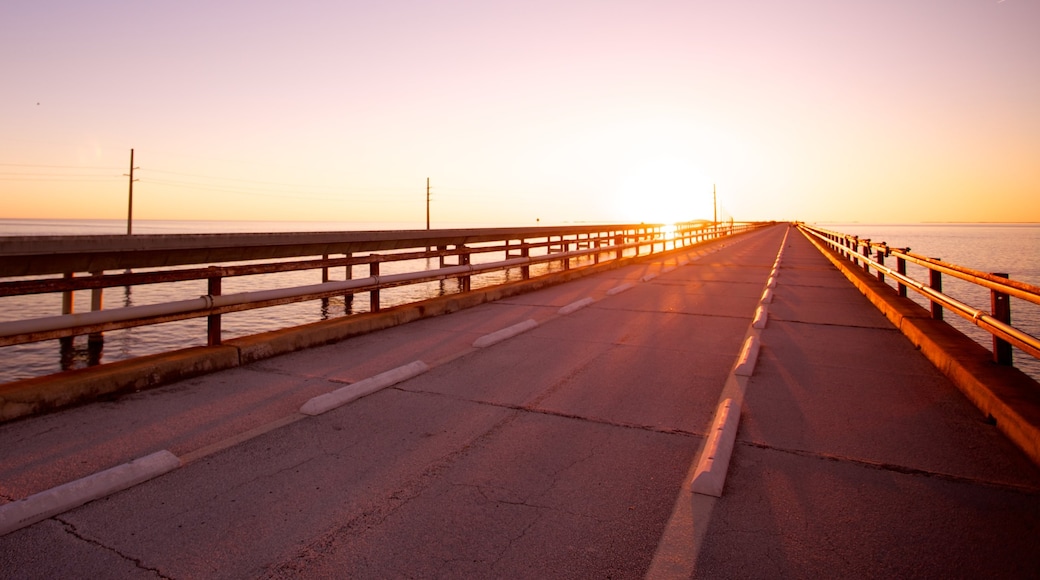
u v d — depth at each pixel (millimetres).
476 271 11273
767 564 2615
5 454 3811
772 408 4805
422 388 5402
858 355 6766
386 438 4141
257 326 14898
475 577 2521
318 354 6816
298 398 5066
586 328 8570
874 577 2523
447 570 2570
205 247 12414
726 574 2543
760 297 12133
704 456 3580
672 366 6250
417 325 8828
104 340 12891
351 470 3602
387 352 6930
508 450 3922
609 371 6031
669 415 4645
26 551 2703
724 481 3430
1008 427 4082
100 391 4992
